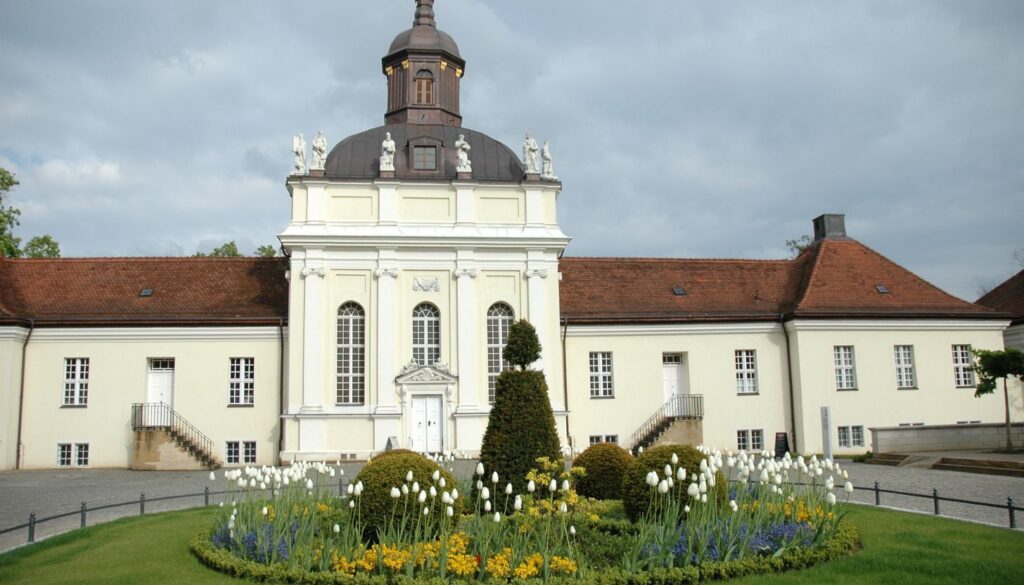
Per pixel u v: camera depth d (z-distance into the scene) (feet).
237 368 130.82
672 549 45.83
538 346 67.00
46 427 126.41
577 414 135.74
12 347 124.47
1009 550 50.29
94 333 128.67
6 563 51.88
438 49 148.15
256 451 128.67
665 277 149.89
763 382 140.97
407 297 127.95
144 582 45.68
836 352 140.87
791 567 46.19
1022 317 154.30
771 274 154.40
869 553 49.44
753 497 59.26
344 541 47.32
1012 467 91.15
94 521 70.13
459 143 131.95
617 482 68.03
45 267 138.21
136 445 122.31
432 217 130.41
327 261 126.72
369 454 122.72
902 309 142.41
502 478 62.64
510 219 132.26
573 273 147.54
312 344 124.26
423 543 45.57
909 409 140.77
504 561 43.52
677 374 141.38
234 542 51.98
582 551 47.98
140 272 139.74
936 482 86.84
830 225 157.58
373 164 132.77
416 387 125.39
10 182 169.78
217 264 143.13
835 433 137.80
